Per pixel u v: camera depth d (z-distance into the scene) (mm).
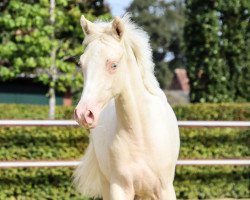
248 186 9984
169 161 5285
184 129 9781
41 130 9250
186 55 13789
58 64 13602
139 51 5199
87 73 4590
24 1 13445
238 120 10297
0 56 13562
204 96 13453
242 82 13398
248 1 13250
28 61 13312
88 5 15523
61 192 9172
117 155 5164
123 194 5211
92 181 6062
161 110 5340
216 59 13336
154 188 5273
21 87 21938
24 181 9070
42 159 9125
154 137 5168
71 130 9297
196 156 9812
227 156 9922
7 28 13422
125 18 5262
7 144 9148
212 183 9805
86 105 4461
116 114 5164
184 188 9680
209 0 13305
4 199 8992
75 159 8977
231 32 13305
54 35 13977
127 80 5035
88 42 4766
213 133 9883
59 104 22188
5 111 15672
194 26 13484
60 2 13555
